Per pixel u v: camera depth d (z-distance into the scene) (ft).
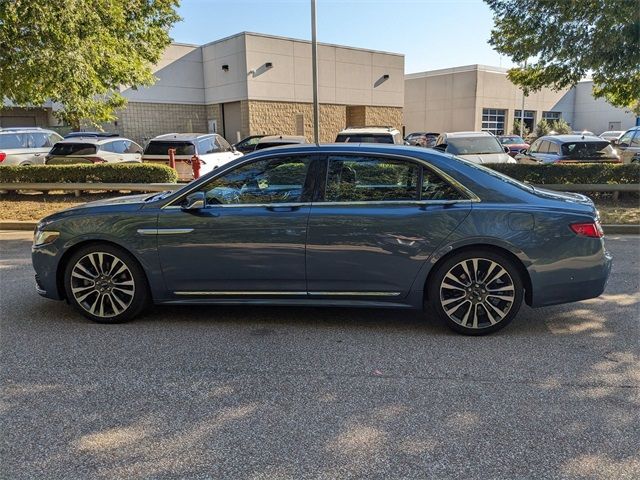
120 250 16.01
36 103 39.04
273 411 11.13
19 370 13.17
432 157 15.31
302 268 15.31
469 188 14.98
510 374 12.78
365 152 15.46
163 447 9.87
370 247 14.97
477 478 8.91
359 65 99.19
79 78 35.88
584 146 44.32
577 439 9.99
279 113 90.27
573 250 14.71
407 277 15.06
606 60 37.45
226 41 88.02
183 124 93.50
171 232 15.60
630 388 11.99
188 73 92.94
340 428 10.46
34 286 20.79
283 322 16.53
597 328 15.80
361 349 14.37
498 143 46.16
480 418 10.77
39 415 11.03
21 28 33.22
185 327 16.14
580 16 37.22
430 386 12.19
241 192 15.79
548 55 40.42
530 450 9.66
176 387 12.25
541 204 14.90
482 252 14.87
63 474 9.09
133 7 47.67
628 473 8.98
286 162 15.69
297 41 90.17
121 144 54.85
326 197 15.37
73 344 14.83
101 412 11.14
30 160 57.21
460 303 15.12
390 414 10.97
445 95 141.08
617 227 31.89
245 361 13.65
